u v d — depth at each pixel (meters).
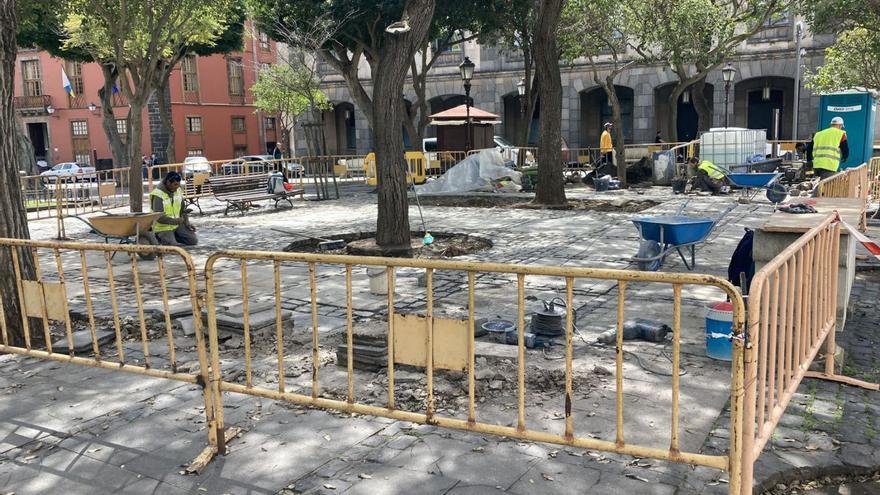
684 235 8.16
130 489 3.60
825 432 4.06
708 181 18.89
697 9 22.78
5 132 5.98
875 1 14.55
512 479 3.53
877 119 29.44
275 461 3.83
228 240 12.61
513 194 18.73
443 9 23.45
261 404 4.63
